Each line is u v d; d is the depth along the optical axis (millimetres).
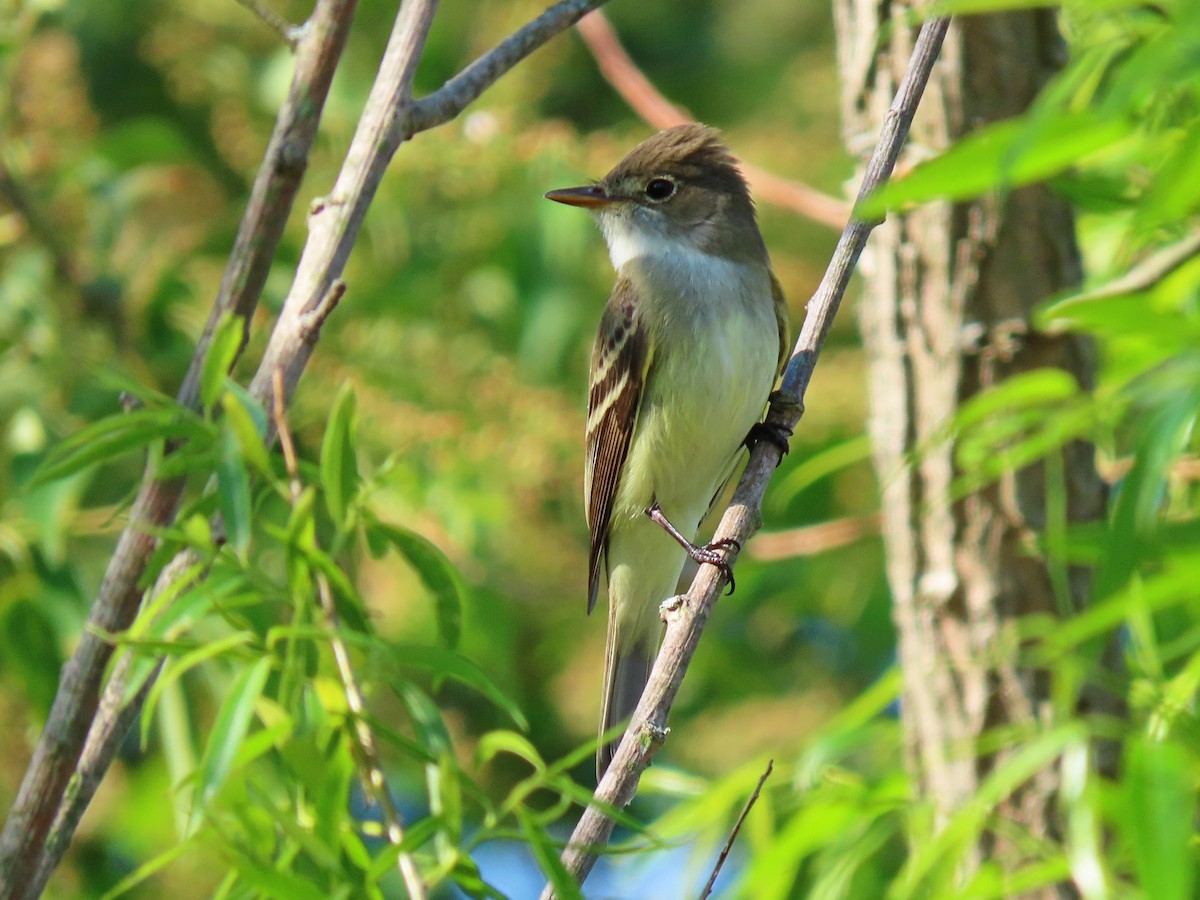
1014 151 4438
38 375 10992
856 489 13969
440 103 6336
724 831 8648
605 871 10969
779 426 7434
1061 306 6324
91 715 5711
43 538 9477
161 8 14461
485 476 12422
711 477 10109
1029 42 8281
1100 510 8305
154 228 12648
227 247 12844
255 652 4992
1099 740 7867
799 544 11422
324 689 4945
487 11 14492
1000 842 7879
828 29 17359
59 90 11773
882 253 8641
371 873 4715
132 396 6137
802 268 14523
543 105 16406
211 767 4715
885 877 9797
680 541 9531
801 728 13570
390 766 11695
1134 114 6824
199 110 14852
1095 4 6078
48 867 5582
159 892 11672
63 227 11914
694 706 14289
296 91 6203
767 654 14680
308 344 5914
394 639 12367
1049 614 8211
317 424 12094
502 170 13000
